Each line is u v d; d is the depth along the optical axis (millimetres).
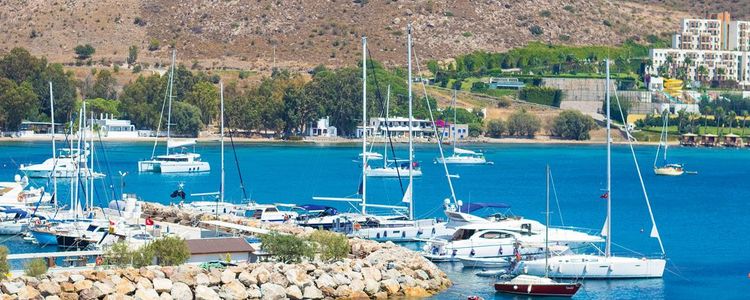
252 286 174000
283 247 189000
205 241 189250
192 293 169875
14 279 162750
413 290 183625
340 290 178750
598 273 197125
